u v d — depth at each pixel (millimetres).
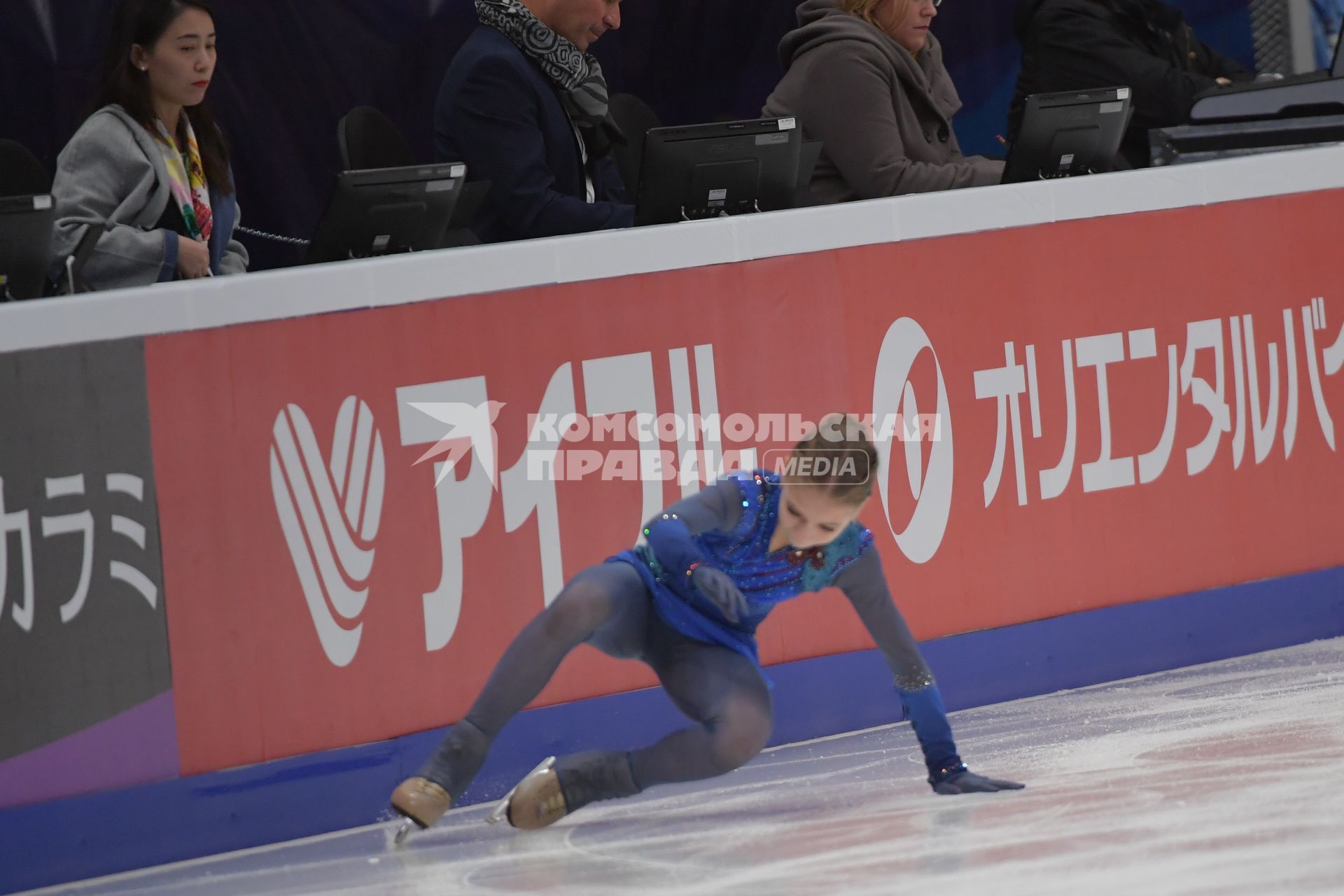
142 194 13805
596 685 12922
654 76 23266
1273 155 15555
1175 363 15062
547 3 16266
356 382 11992
